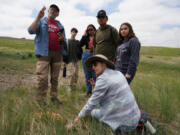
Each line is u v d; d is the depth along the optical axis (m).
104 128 1.99
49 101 3.10
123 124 2.01
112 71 2.16
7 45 35.69
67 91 4.02
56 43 3.23
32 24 2.85
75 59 4.86
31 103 2.42
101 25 3.59
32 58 15.42
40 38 3.10
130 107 2.01
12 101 2.23
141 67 17.91
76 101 3.22
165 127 2.34
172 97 3.30
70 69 4.80
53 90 3.32
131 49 2.83
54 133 1.86
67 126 2.07
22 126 1.82
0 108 2.10
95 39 3.82
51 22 3.26
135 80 5.68
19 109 2.08
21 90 2.69
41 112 2.32
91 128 1.88
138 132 2.03
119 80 2.06
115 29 3.52
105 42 3.58
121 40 3.29
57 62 3.35
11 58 14.10
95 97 2.09
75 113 2.61
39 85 3.11
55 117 2.19
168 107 2.78
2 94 2.40
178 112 2.86
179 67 20.02
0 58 12.72
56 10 3.23
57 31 3.24
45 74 3.15
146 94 3.38
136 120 2.01
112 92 2.04
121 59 2.99
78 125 2.09
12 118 1.85
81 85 5.19
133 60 2.79
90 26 4.33
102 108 2.16
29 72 7.12
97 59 2.16
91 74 4.17
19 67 8.63
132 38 2.87
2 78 4.51
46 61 3.17
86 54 4.34
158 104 3.17
